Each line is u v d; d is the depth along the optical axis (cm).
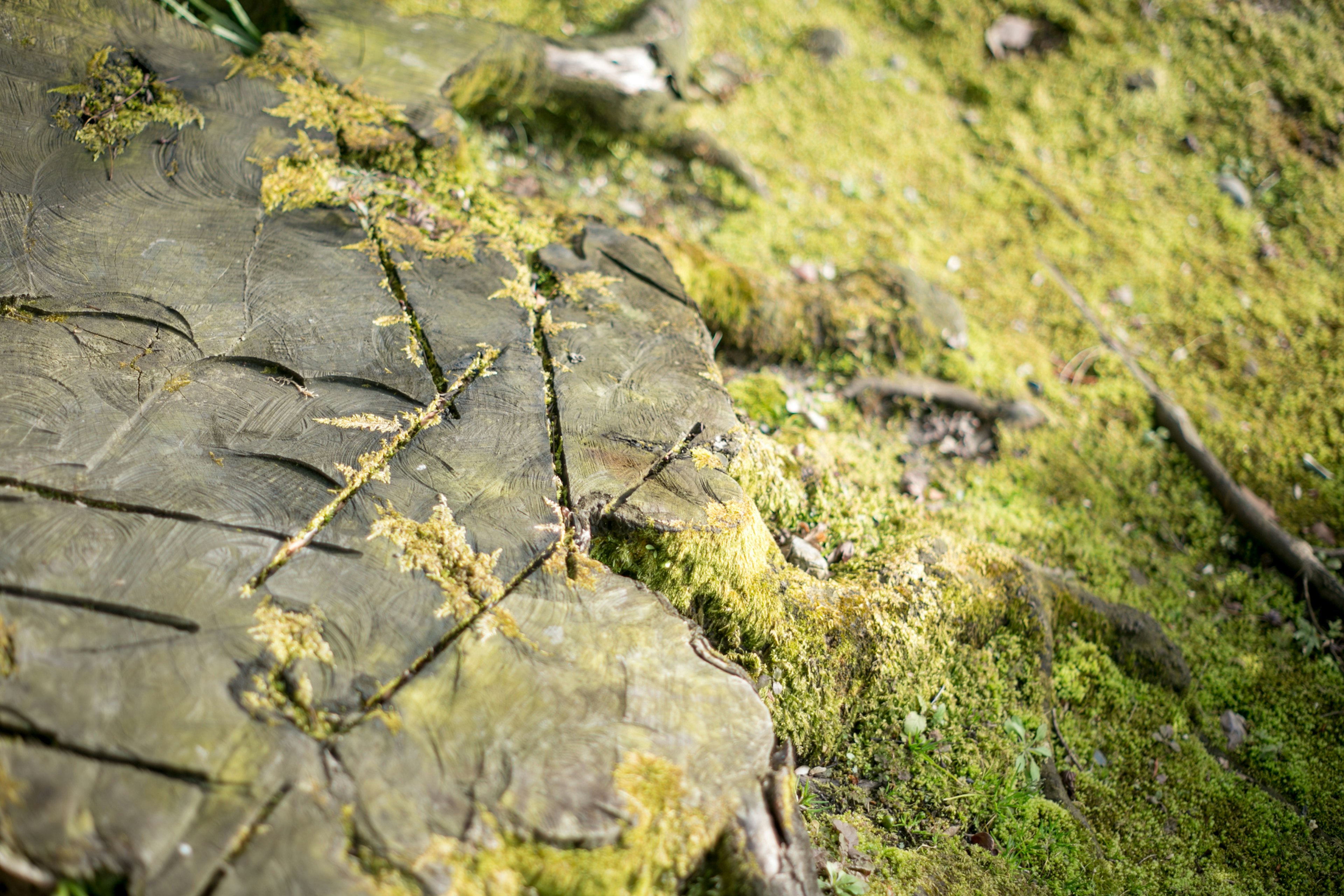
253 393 213
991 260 464
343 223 267
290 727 157
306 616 173
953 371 389
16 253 232
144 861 139
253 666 164
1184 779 291
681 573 217
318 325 233
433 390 224
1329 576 354
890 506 321
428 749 160
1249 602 355
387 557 187
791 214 453
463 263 268
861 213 468
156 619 167
